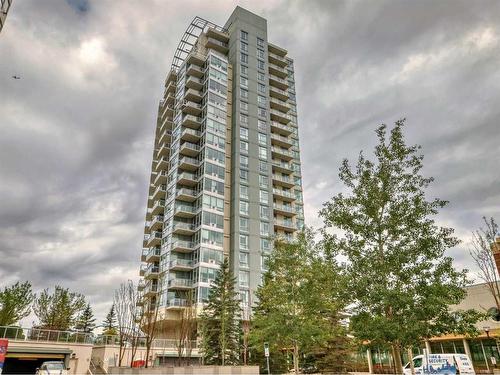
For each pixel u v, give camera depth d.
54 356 33.50
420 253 14.73
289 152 74.38
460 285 14.19
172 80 74.94
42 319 51.56
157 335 47.59
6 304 43.59
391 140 16.53
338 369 34.16
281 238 28.34
